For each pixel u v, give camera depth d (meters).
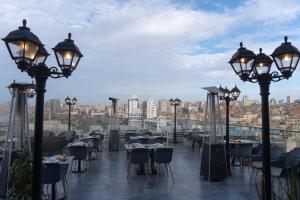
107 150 12.99
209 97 7.57
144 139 10.48
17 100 6.04
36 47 3.45
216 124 7.77
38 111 3.57
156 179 7.42
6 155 5.62
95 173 8.16
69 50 3.76
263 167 4.16
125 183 7.03
